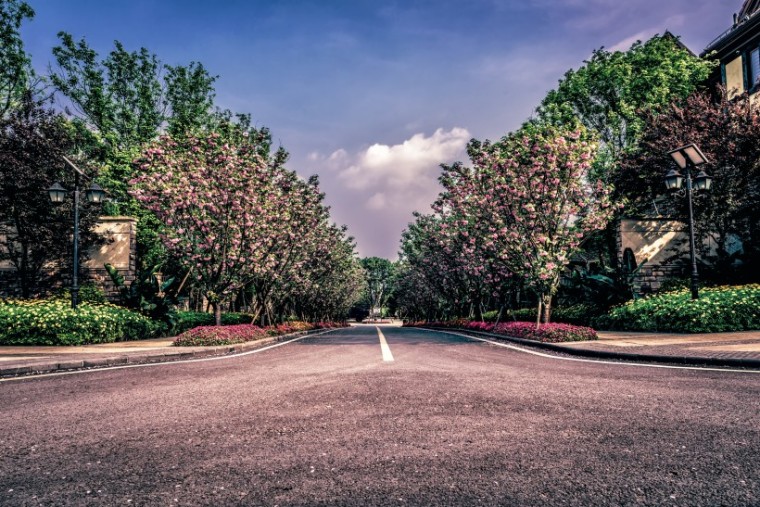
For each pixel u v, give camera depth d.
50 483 2.76
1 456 3.27
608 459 3.08
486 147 15.33
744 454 3.14
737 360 7.39
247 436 3.72
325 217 19.66
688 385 5.75
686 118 20.09
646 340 11.46
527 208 13.86
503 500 2.46
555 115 26.19
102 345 12.98
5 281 21.48
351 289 50.16
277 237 16.02
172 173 13.61
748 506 2.36
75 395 5.60
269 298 21.06
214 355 10.95
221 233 14.46
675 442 3.43
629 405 4.66
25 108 19.61
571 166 13.91
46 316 13.12
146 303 18.16
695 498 2.47
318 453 3.27
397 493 2.56
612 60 25.58
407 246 37.34
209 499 2.51
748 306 13.10
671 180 14.98
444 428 3.88
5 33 23.72
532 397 5.11
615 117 25.11
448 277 27.31
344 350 11.77
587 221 14.33
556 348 10.85
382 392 5.48
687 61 25.02
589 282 19.84
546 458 3.12
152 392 5.73
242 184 13.85
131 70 29.19
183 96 30.06
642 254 23.33
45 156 19.00
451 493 2.55
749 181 18.48
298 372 7.41
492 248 15.38
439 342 15.00
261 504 2.44
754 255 18.30
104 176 25.05
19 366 7.80
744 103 19.59
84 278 21.81
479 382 6.15
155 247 25.59
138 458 3.21
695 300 13.94
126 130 29.16
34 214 19.30
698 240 21.30
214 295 14.55
